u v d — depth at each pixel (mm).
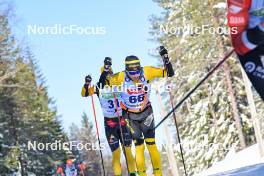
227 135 25078
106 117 7680
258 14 3117
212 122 26891
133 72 6594
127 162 7438
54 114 36875
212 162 26109
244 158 14656
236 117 23594
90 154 43250
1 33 21922
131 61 6598
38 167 31578
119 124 7223
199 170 27688
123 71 6750
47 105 37562
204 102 25859
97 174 42844
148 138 6738
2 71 23281
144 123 6688
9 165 27453
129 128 6766
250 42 3127
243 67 3160
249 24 3145
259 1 3131
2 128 28969
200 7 24156
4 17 21766
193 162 28094
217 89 25094
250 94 13719
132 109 6688
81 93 7598
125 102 6746
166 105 28812
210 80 25250
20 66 23312
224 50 23062
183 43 25672
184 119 29594
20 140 30844
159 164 6727
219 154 25875
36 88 31797
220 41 23062
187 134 28531
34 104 32031
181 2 26406
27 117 31625
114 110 7605
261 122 21953
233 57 23250
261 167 4383
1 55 22500
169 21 27172
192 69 25250
